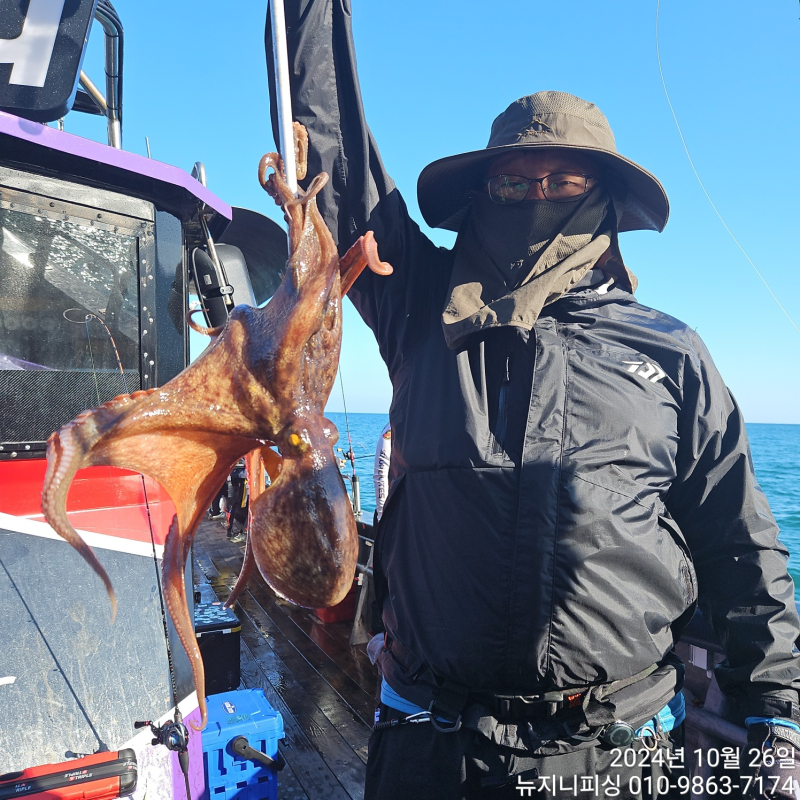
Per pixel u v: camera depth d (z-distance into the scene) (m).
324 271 1.04
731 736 2.31
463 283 1.86
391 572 1.79
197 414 1.01
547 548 1.55
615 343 1.79
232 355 1.04
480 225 1.95
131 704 1.59
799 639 2.14
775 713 1.64
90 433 0.91
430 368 1.84
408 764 1.63
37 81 1.64
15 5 1.67
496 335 1.78
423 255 2.03
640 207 2.14
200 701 0.96
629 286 2.06
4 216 1.70
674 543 1.74
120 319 1.88
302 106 1.75
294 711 3.87
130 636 1.66
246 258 3.04
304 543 0.97
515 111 1.97
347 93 1.76
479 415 1.68
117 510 1.75
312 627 5.31
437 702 1.60
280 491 1.00
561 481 1.57
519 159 1.92
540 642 1.54
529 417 1.64
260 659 4.66
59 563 1.64
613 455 1.61
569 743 1.55
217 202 2.11
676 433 1.75
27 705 1.48
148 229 1.94
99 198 1.84
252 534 1.03
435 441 1.70
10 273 1.72
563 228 1.87
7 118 1.59
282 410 1.03
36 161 1.74
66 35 1.68
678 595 1.69
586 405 1.65
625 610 1.57
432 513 1.68
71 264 1.81
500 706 1.57
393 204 1.89
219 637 3.62
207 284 2.18
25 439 1.69
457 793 1.58
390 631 1.79
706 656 2.55
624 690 1.62
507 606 1.55
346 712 3.85
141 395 1.00
